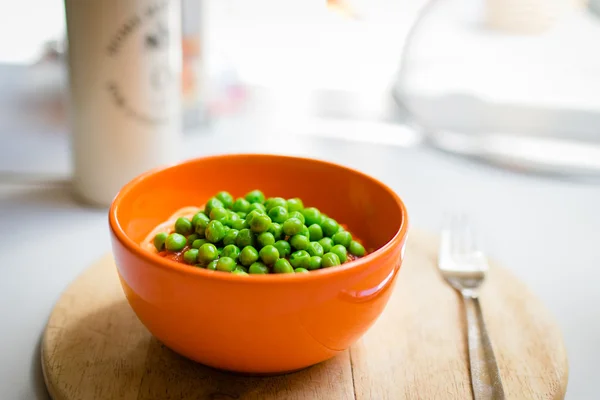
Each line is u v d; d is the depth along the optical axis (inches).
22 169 21.0
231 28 26.1
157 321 12.8
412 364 13.8
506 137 24.7
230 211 14.5
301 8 26.0
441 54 24.3
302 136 24.8
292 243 13.5
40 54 22.4
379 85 27.5
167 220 15.4
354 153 23.7
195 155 22.7
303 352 12.7
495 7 23.2
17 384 13.5
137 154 18.7
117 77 17.8
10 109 22.6
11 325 14.8
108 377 13.2
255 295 11.9
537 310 15.4
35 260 16.9
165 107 18.8
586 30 23.3
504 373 13.7
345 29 26.3
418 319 15.0
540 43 23.7
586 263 18.1
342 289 12.2
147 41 17.8
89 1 17.1
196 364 13.5
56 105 22.7
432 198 21.0
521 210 20.6
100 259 16.4
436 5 23.5
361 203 15.8
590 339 15.4
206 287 11.9
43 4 22.3
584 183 22.4
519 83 24.4
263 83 27.9
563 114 24.5
